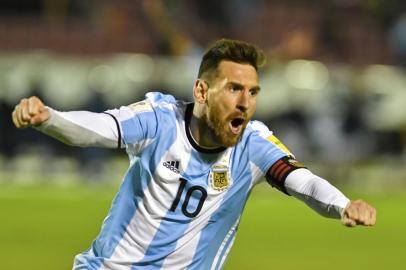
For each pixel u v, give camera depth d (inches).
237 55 578.9
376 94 2481.5
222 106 578.2
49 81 2428.6
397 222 1833.2
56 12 2970.0
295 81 2444.6
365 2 3026.6
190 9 2859.3
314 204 587.5
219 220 611.2
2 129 2427.4
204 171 597.0
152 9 2564.0
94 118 564.7
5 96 2425.0
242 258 1322.6
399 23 2832.2
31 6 3009.4
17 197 2048.5
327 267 1266.0
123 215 606.9
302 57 2536.9
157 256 602.2
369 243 1540.4
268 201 2167.8
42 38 2898.6
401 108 2481.5
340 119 2455.7
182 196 596.1
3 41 2886.3
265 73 2433.6
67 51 2886.3
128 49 2888.8
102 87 2388.0
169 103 605.6
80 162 2358.5
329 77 2454.5
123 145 578.6
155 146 592.1
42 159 2433.6
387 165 2501.2
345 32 2972.4
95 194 2129.7
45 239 1457.9
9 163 2433.6
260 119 2440.9
